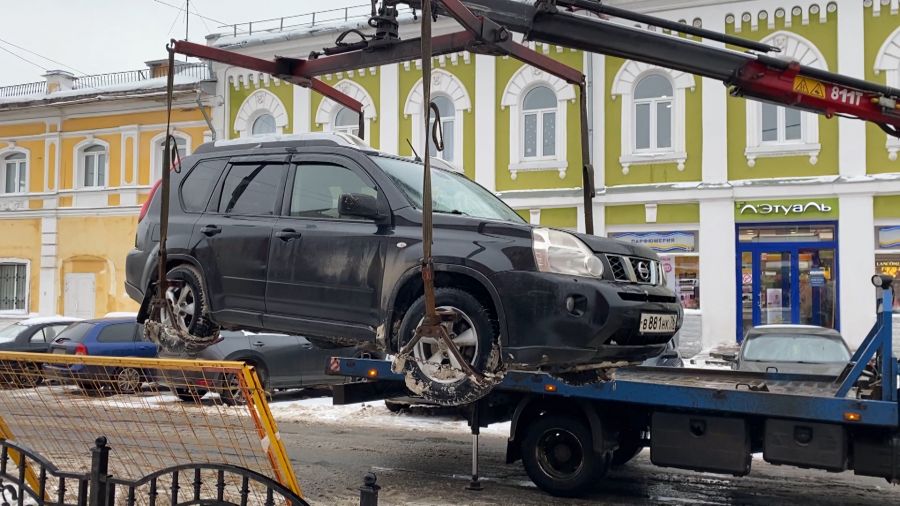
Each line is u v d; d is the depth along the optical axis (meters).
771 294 18.16
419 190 6.16
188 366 4.70
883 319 6.34
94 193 25.12
